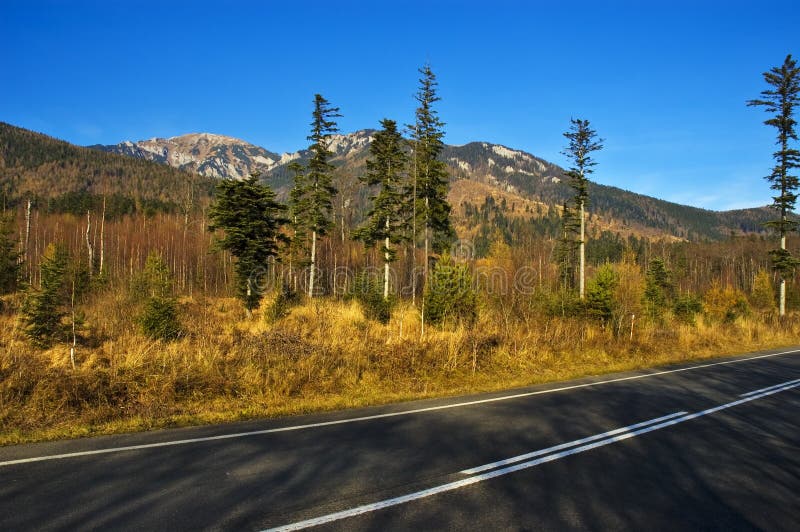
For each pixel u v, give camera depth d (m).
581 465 5.72
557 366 13.88
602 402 9.42
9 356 8.62
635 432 7.27
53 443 6.04
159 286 15.51
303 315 20.44
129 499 4.37
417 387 10.38
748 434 7.39
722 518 4.40
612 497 4.79
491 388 10.71
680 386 11.55
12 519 3.92
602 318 20.25
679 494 4.94
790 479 5.49
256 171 21.20
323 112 30.53
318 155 30.31
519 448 6.28
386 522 4.05
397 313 23.89
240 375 9.41
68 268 16.31
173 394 8.27
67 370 8.34
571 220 43.94
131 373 8.51
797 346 23.02
